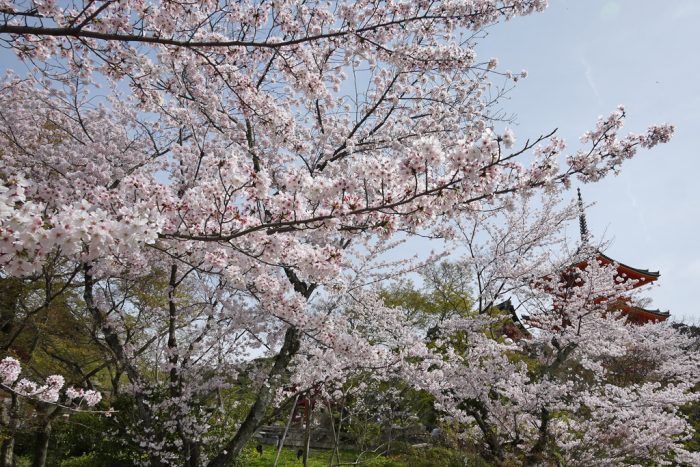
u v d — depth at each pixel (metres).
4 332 9.74
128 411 10.14
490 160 3.29
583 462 7.55
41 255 2.54
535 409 8.00
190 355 7.68
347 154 7.62
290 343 7.38
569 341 8.66
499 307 12.22
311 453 14.27
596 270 9.02
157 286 8.84
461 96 8.26
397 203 3.38
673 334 14.23
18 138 8.18
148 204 3.78
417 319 17.38
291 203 3.72
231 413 9.56
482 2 5.23
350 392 10.59
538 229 9.58
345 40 6.00
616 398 8.16
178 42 4.06
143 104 5.63
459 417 8.49
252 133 7.66
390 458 11.29
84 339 10.05
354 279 7.82
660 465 8.79
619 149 3.90
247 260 4.62
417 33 5.91
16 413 8.41
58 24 4.64
